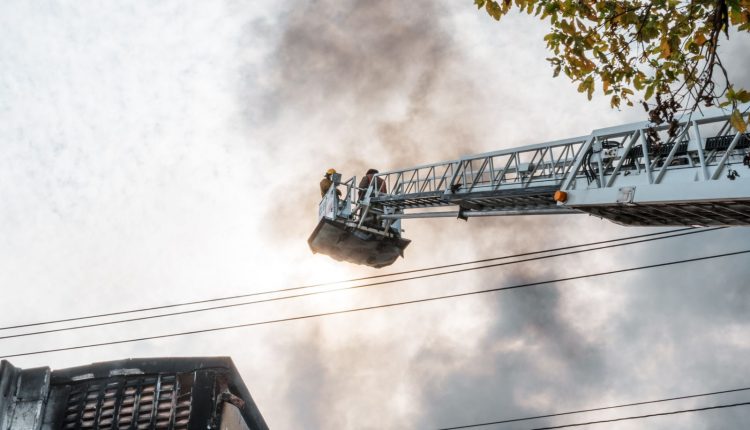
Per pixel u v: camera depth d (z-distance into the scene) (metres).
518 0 6.99
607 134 12.38
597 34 6.94
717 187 10.12
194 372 15.75
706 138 10.76
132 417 15.34
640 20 6.77
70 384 15.83
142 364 15.86
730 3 5.85
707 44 6.22
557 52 7.19
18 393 15.45
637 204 11.47
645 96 6.89
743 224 11.14
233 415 15.42
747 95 6.09
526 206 16.14
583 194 12.63
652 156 11.75
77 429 15.29
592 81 7.14
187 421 15.19
